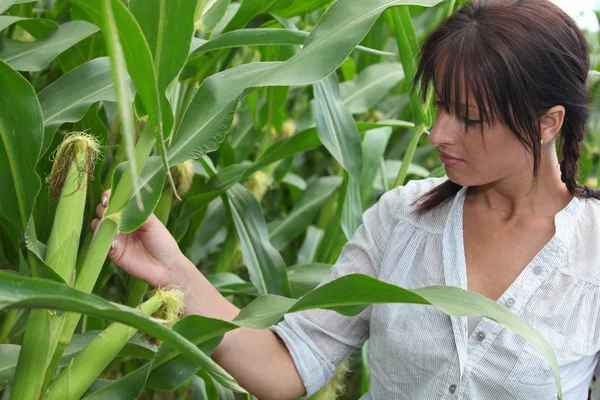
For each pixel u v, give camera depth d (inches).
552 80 33.4
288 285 53.3
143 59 22.5
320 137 51.1
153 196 30.5
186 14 27.2
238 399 58.3
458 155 35.3
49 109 38.0
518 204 39.5
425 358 39.9
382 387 42.3
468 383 38.9
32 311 28.7
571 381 39.2
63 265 29.2
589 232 38.9
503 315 28.5
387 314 40.9
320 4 48.8
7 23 39.3
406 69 51.7
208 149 32.8
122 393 32.3
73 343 40.1
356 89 68.1
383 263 42.4
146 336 32.6
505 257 39.8
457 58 32.8
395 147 85.0
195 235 67.7
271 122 64.8
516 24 32.7
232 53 51.4
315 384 42.6
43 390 30.6
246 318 33.3
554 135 35.8
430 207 41.4
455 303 28.3
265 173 65.5
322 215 73.2
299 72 33.0
